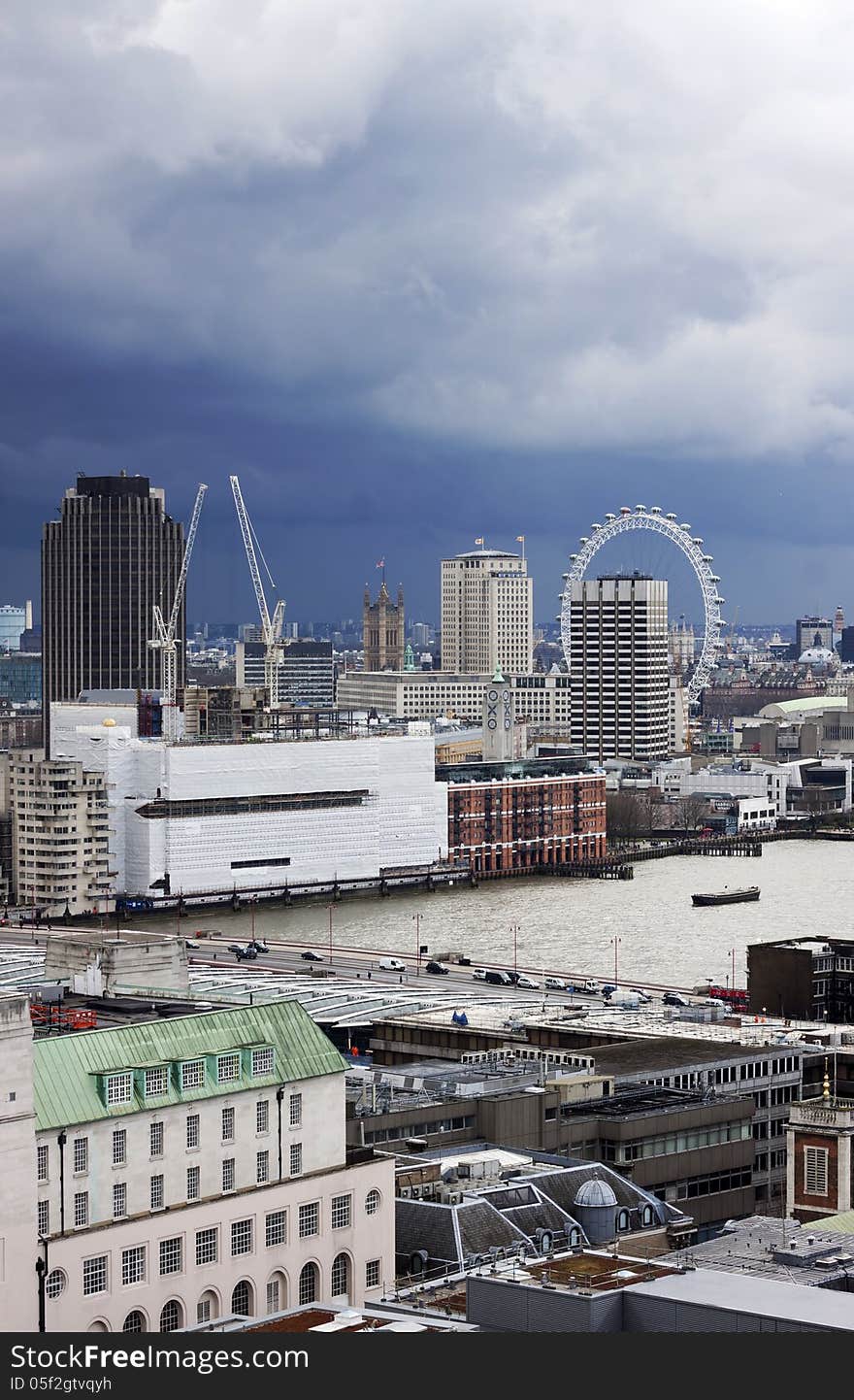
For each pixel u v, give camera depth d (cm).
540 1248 19275
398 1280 18838
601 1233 19875
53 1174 16988
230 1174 18250
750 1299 13025
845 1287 14538
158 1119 17712
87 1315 16988
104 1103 17388
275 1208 18362
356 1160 19350
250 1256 18188
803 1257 15050
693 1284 13338
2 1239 16362
